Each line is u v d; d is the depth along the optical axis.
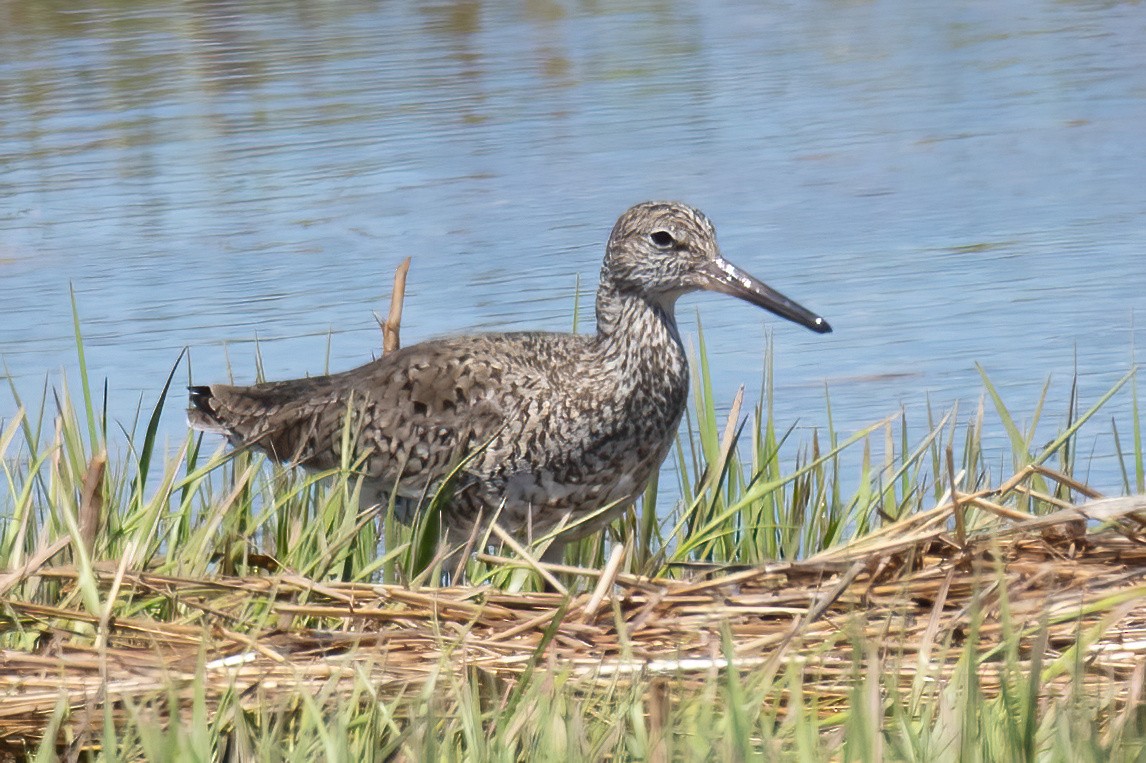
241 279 18.64
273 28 33.38
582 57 31.27
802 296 17.70
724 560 10.80
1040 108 26.30
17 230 20.80
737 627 7.94
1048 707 7.03
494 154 24.27
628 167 23.47
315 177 23.05
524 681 7.27
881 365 15.47
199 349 16.30
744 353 16.02
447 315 17.02
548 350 10.93
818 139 25.02
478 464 10.66
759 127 25.80
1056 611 7.73
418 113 26.62
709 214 21.11
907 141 24.67
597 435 10.61
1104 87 27.38
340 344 16.23
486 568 10.73
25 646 8.09
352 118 26.27
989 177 22.39
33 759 7.17
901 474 10.78
